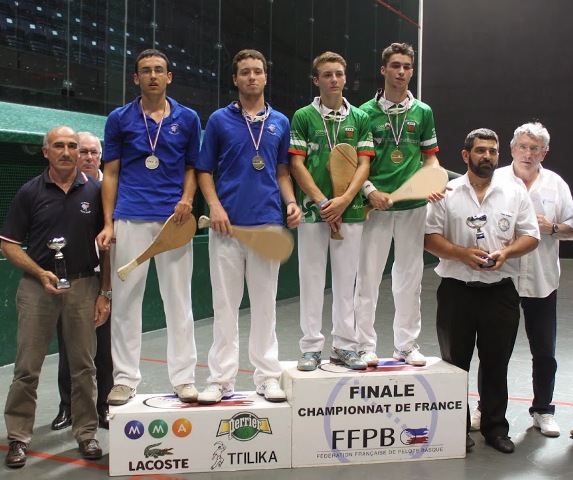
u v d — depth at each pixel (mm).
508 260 3092
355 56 9414
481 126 13281
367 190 3107
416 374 2963
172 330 2965
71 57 5887
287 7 8062
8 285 4613
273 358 3021
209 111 7215
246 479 2742
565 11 12492
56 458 2979
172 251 2932
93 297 2945
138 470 2773
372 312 3227
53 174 2879
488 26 13008
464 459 3004
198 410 2799
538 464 2945
